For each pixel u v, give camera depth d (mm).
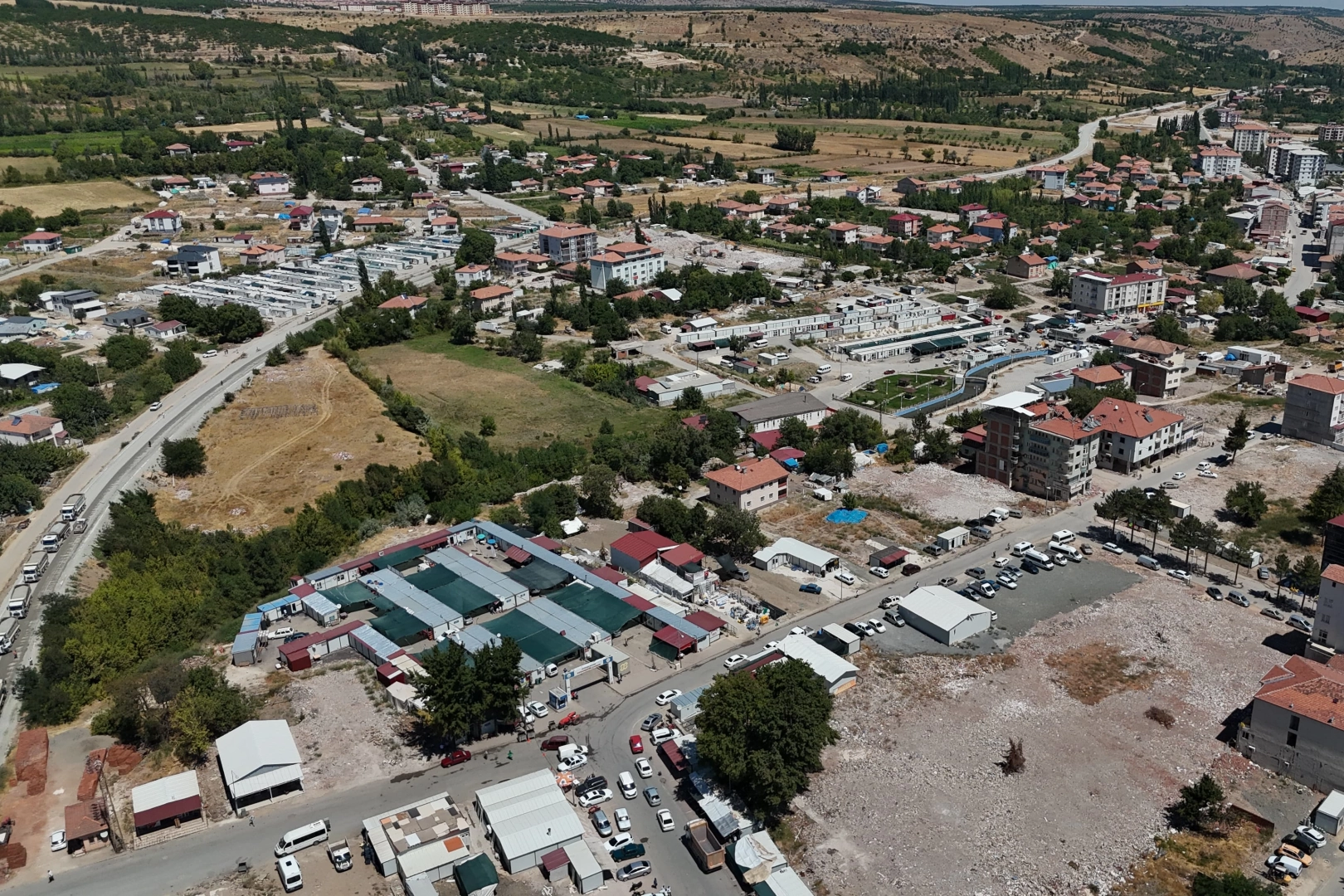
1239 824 115812
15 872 110875
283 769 122312
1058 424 198750
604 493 196500
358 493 195875
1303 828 112250
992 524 190375
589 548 184875
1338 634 144625
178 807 117125
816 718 119625
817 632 152750
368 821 114062
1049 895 106250
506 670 131125
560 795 117562
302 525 181625
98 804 119375
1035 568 173625
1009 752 128000
